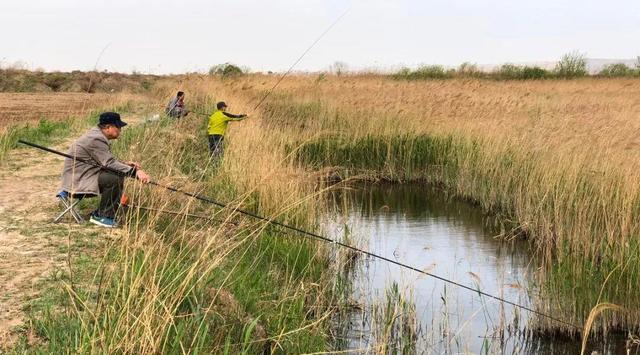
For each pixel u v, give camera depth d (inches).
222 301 222.2
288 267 315.0
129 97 1001.5
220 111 534.6
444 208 562.9
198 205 342.6
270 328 230.2
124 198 294.2
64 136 626.8
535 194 460.8
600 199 370.9
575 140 490.9
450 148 671.8
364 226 478.0
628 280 293.1
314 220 377.1
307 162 624.4
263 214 357.4
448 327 272.5
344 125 757.3
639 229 333.4
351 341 269.0
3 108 1069.1
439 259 399.5
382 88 1065.5
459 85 1170.0
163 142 441.4
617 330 294.8
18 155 517.0
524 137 561.0
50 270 238.2
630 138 464.8
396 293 290.5
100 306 189.8
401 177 687.7
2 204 346.6
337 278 321.4
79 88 1683.1
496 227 490.9
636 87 1268.5
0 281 227.1
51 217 319.6
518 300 327.6
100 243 271.9
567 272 307.1
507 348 274.1
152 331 170.7
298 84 1081.4
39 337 185.5
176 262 220.8
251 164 408.8
